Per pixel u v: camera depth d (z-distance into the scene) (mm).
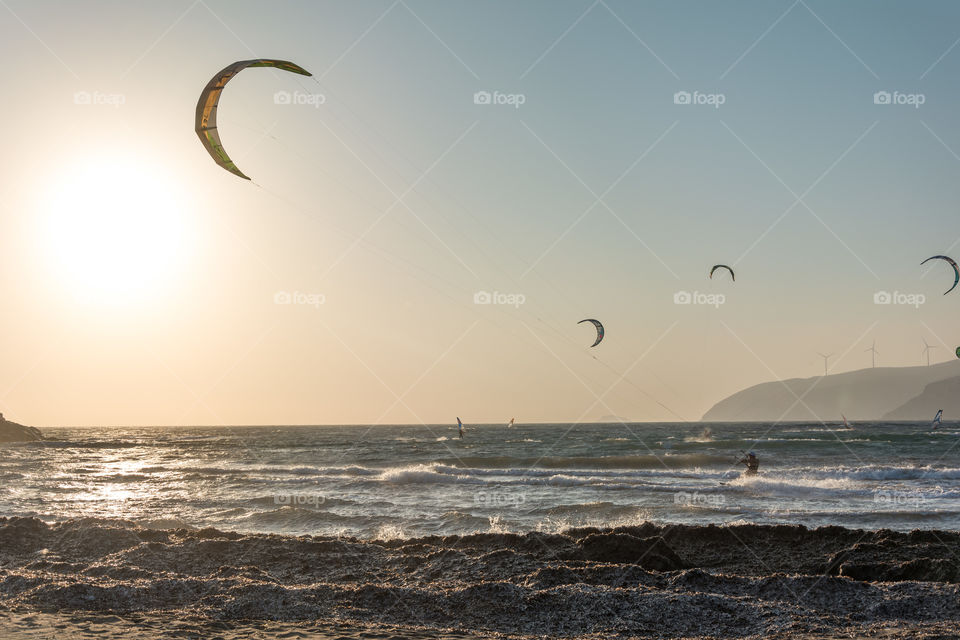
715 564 12344
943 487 27406
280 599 8969
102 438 123000
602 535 12078
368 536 17234
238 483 31188
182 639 7559
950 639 7535
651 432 124375
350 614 8602
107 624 8062
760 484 27438
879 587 9391
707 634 8047
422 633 7934
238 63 18359
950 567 10609
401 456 54781
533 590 9242
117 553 11430
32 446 85000
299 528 18250
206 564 10898
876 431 110812
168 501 23844
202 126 19109
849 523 18438
